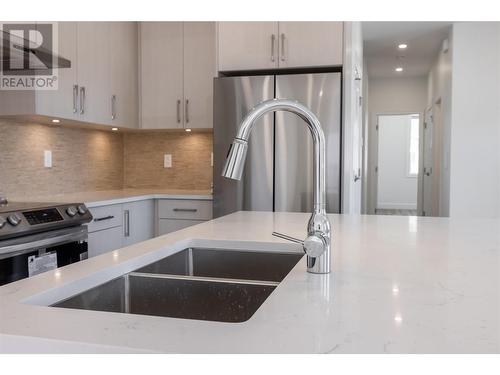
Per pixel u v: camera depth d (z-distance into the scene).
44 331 0.79
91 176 4.21
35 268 2.49
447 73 6.02
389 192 12.51
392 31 5.93
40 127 3.54
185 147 4.61
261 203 3.70
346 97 3.64
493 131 5.57
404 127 12.38
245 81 3.70
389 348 0.73
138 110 4.32
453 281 1.13
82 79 3.44
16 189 3.31
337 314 0.89
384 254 1.46
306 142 3.61
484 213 5.63
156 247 1.57
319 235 1.20
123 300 1.34
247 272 1.70
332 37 3.65
